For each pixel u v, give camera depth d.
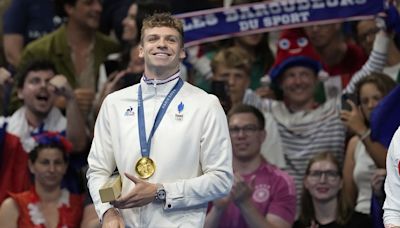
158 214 18.70
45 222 26.05
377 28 29.33
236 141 26.08
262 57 30.78
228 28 29.39
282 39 29.25
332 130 27.88
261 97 28.72
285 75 28.45
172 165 18.72
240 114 26.17
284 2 29.17
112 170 19.39
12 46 33.62
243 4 30.27
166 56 18.95
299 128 27.92
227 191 19.00
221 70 28.61
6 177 27.06
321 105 28.45
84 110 29.52
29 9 33.81
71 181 26.73
